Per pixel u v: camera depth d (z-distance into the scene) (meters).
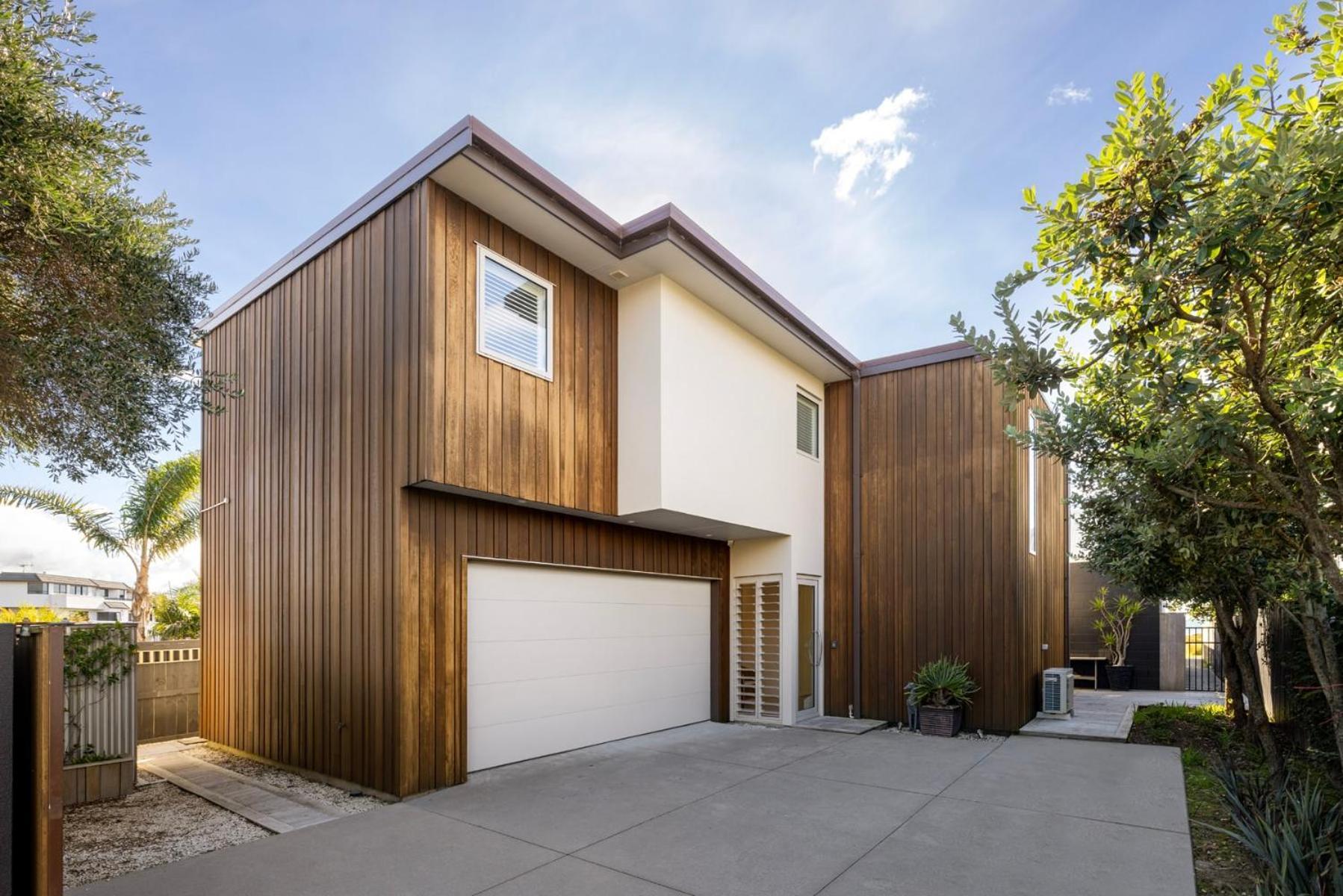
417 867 4.57
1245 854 4.73
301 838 5.08
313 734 6.89
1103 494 5.87
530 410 6.82
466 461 6.17
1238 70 3.32
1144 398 3.73
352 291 6.91
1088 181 3.62
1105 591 14.58
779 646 9.76
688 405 7.90
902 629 9.95
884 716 9.95
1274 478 3.74
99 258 5.31
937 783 6.53
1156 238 3.59
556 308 7.20
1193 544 4.55
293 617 7.32
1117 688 13.98
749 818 5.50
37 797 3.08
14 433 5.83
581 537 7.99
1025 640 9.34
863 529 10.45
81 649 6.27
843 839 5.04
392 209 6.50
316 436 7.21
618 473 7.76
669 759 7.46
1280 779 5.88
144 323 5.76
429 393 5.92
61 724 3.12
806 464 10.45
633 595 8.82
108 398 5.46
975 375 9.76
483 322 6.43
